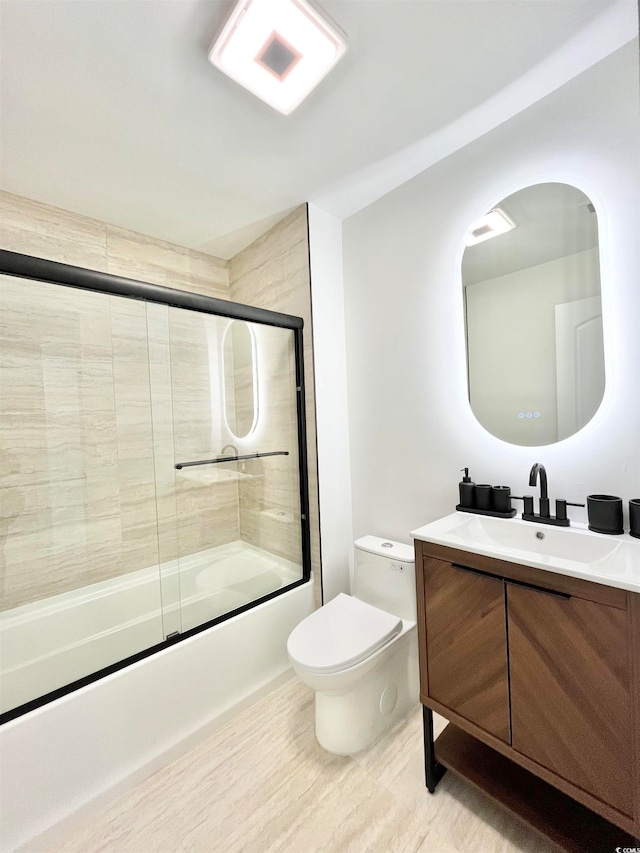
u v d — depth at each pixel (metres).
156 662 1.44
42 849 1.15
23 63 1.13
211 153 1.59
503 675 1.07
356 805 1.24
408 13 1.06
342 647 1.38
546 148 1.38
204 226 2.19
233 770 1.39
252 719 1.65
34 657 1.51
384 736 1.51
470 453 1.66
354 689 1.42
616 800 0.87
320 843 1.13
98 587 1.95
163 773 1.39
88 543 1.95
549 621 0.97
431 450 1.81
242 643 1.72
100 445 1.98
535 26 1.11
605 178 1.25
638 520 1.13
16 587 1.76
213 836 1.16
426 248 1.78
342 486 2.20
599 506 1.21
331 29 1.05
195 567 2.14
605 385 1.27
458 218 1.65
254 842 1.14
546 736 0.99
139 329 2.03
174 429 2.10
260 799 1.27
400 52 1.17
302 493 2.12
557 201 1.37
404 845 1.11
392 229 1.93
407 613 1.66
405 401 1.92
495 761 1.25
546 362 1.42
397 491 1.98
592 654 0.90
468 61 1.21
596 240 1.29
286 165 1.69
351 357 2.19
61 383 1.86
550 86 1.33
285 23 1.03
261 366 2.20
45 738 1.19
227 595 1.96
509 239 1.50
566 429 1.38
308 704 1.73
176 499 2.12
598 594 0.89
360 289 2.12
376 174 1.79
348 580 2.24
